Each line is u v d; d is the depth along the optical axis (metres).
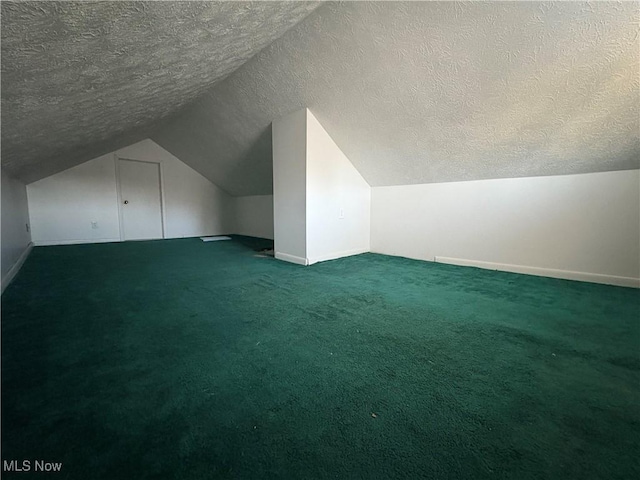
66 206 4.82
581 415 0.89
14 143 2.02
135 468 0.71
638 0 1.34
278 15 1.76
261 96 3.07
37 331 1.48
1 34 0.84
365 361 1.21
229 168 5.17
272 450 0.77
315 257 3.27
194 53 1.77
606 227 2.30
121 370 1.13
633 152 2.05
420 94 2.27
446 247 3.25
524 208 2.69
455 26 1.74
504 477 0.69
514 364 1.18
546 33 1.60
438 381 1.07
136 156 5.45
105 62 1.36
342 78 2.43
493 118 2.22
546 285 2.34
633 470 0.71
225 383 1.06
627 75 1.64
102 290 2.21
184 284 2.39
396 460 0.74
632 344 1.34
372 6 1.82
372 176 3.65
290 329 1.52
